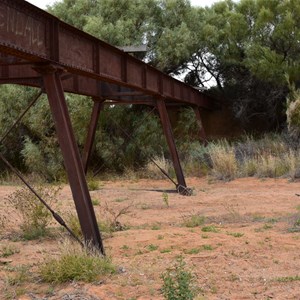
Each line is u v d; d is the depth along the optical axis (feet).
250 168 72.84
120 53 45.39
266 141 85.40
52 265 24.14
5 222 39.27
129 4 105.09
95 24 94.89
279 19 96.22
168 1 107.34
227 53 101.76
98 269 24.11
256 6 100.68
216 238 31.68
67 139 29.63
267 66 90.12
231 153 74.69
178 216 42.19
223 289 21.65
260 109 102.01
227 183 67.87
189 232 34.22
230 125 103.40
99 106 62.80
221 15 109.19
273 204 46.50
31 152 84.38
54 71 30.71
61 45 32.37
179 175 59.72
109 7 104.01
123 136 92.68
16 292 21.71
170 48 100.37
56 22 31.01
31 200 36.22
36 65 30.12
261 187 61.72
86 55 37.22
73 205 48.08
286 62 90.74
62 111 30.14
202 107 95.40
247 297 20.56
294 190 57.00
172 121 101.76
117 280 23.04
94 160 90.48
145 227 37.29
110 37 95.50
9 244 31.73
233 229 35.14
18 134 91.40
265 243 30.04
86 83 58.70
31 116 87.20
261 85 98.58
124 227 37.06
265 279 22.99
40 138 89.35
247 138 88.48
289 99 85.97
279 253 27.71
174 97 69.41
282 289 21.53
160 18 108.17
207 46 105.40
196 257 27.02
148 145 91.30
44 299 20.89
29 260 27.63
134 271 24.45
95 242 28.40
